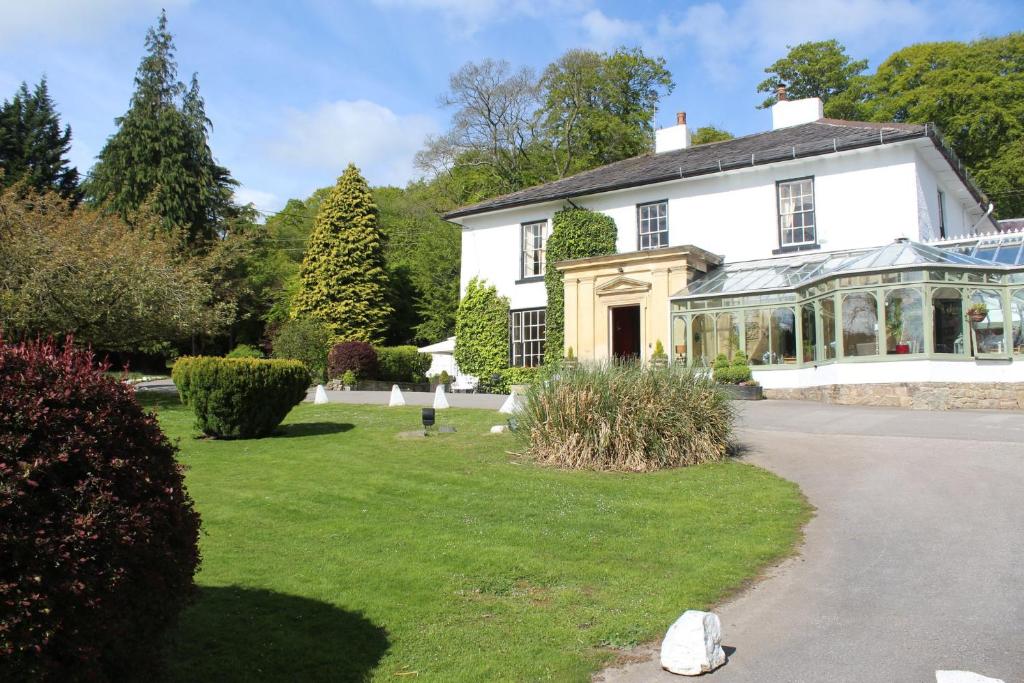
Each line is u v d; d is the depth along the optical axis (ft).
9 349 11.64
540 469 32.99
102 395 11.94
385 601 17.89
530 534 23.29
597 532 23.56
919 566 19.57
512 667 14.52
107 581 10.63
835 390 56.49
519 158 147.13
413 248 155.22
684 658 14.26
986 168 114.83
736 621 16.79
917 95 117.91
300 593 18.37
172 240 93.97
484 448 37.96
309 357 97.55
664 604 17.63
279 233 164.04
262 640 15.64
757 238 74.13
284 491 29.01
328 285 128.88
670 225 79.51
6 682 9.55
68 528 10.42
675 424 34.22
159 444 12.69
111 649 10.99
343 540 22.74
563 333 83.41
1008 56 119.34
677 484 29.96
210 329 83.97
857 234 68.49
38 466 10.34
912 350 53.78
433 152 147.43
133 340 70.18
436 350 107.65
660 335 73.31
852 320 56.59
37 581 9.81
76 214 70.23
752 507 26.25
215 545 22.18
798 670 14.20
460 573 19.81
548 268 85.56
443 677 14.10
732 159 75.00
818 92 141.28
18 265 59.41
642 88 148.66
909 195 66.18
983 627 15.69
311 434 44.34
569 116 140.67
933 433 37.91
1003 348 53.06
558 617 16.99
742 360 63.31
